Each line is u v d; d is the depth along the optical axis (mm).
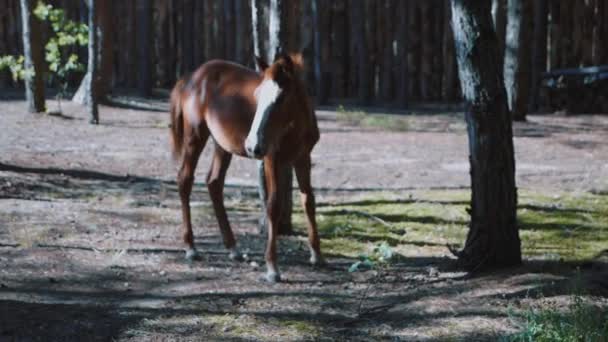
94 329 7465
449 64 27656
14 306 8023
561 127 21500
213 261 9812
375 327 7406
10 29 27734
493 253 9047
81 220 11531
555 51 27078
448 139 19594
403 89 25969
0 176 13984
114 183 14539
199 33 28188
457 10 8773
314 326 7469
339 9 27781
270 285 8820
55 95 25141
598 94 24812
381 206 12914
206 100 9625
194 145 9875
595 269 9008
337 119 22672
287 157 8961
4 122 20062
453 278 8914
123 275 9148
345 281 8992
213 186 9938
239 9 27469
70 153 16906
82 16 27062
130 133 19641
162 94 27391
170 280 9008
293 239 11023
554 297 7840
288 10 10656
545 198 13289
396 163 16703
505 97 8859
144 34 26578
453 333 7133
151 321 7637
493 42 8773
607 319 6785
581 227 11539
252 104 9102
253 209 12898
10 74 27953
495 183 8938
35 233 10727
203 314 7824
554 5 26891
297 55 8977
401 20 25812
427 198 13430
